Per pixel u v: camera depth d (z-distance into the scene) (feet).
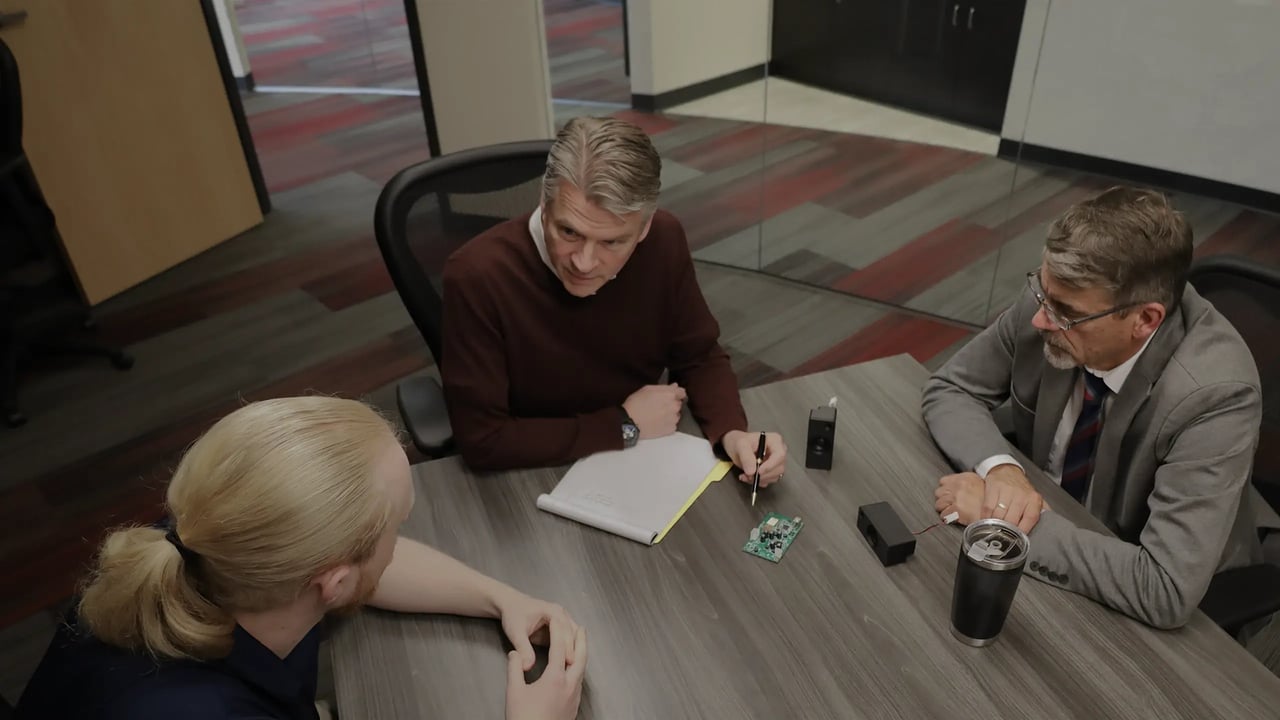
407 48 18.21
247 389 9.37
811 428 4.31
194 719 2.62
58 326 10.19
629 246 4.17
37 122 9.96
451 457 4.60
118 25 10.56
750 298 10.92
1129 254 3.61
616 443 4.50
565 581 3.79
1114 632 3.50
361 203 13.69
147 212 11.39
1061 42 8.56
